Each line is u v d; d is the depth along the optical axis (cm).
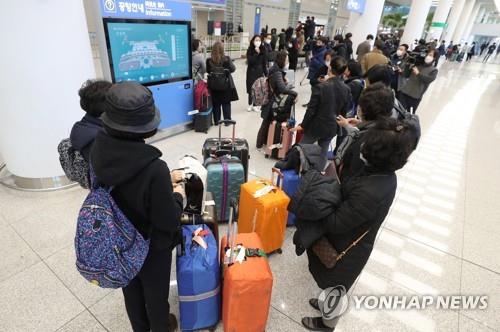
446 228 272
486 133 552
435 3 2712
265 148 397
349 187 128
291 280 203
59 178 283
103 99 132
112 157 91
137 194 96
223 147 258
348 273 142
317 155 241
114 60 323
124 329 162
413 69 480
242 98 670
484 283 212
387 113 180
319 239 145
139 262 104
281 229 212
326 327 167
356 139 173
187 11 388
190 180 165
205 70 456
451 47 2217
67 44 245
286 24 2070
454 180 365
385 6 3366
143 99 88
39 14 223
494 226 279
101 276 99
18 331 158
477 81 1245
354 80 361
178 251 148
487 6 3141
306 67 1141
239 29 1421
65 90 254
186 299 148
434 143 485
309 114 283
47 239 223
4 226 234
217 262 148
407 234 261
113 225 96
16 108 244
